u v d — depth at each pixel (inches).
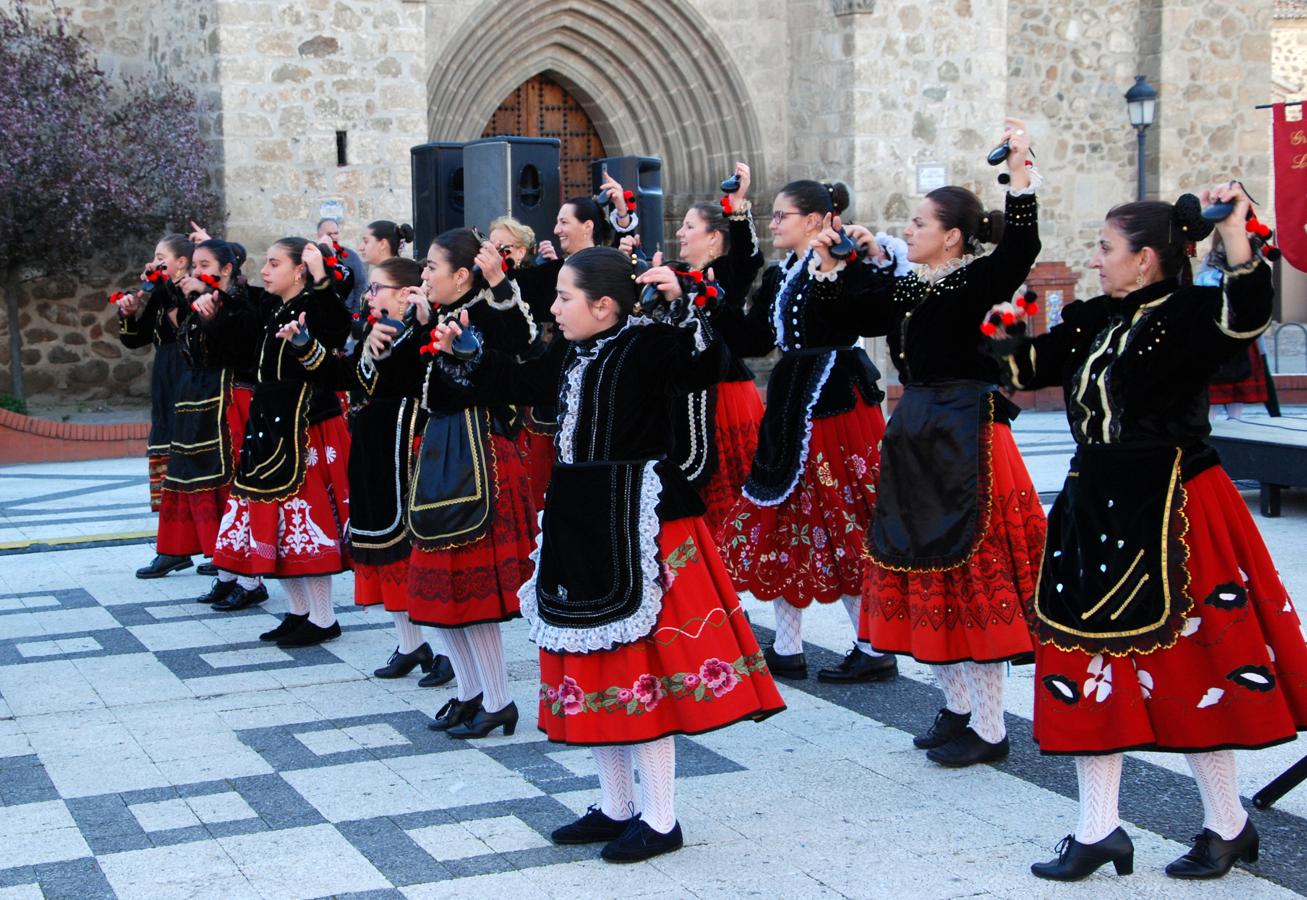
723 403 252.1
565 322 161.9
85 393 604.7
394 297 221.8
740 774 189.2
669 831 162.1
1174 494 147.2
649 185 397.7
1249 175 805.2
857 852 162.9
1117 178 795.4
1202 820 169.8
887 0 654.5
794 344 226.4
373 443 223.6
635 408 158.6
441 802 180.5
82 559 336.2
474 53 647.8
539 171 374.9
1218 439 371.9
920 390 188.5
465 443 198.2
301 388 248.1
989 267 179.9
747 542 230.4
